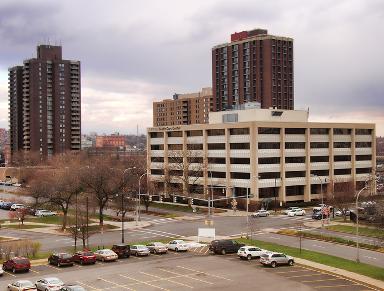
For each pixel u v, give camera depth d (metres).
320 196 139.00
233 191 132.75
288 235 88.75
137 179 141.38
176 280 53.84
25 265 58.69
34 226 104.19
